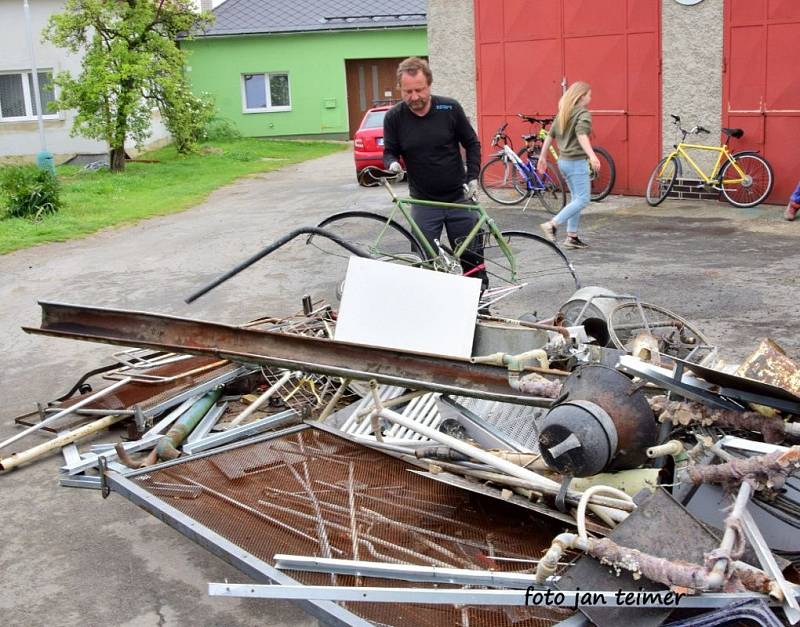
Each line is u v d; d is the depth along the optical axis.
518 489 3.39
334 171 20.94
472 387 4.00
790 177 11.77
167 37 23.47
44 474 4.95
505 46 14.43
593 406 2.99
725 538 2.53
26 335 7.82
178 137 24.67
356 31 30.44
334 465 3.99
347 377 4.16
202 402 5.22
